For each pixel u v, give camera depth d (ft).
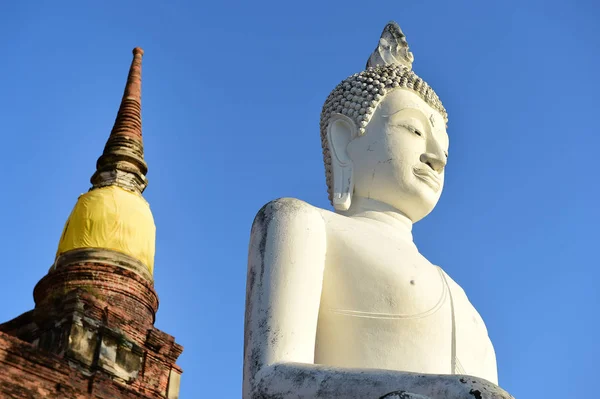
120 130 96.02
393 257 19.90
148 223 89.51
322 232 19.61
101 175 92.12
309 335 18.33
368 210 21.93
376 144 22.08
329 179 22.97
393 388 15.38
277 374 16.57
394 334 19.16
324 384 15.90
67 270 83.35
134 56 109.09
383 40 25.07
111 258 84.58
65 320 76.69
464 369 19.57
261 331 17.95
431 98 22.98
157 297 86.84
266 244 19.01
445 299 19.92
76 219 86.63
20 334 77.87
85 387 73.56
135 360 79.56
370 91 22.61
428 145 22.34
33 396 69.72
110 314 79.87
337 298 19.40
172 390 81.20
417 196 21.88
